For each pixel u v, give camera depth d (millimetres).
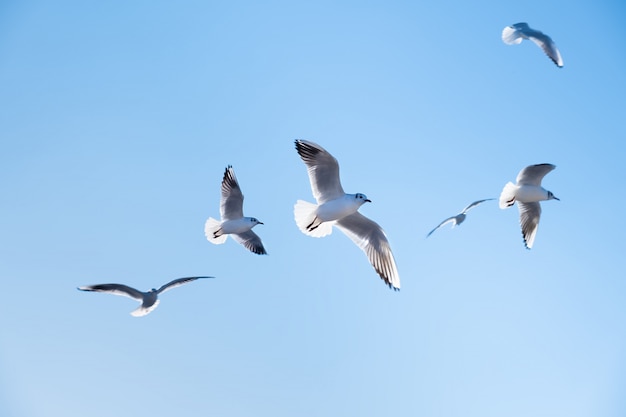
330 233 15859
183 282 16922
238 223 20062
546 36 18688
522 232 19219
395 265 15797
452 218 19797
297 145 14883
